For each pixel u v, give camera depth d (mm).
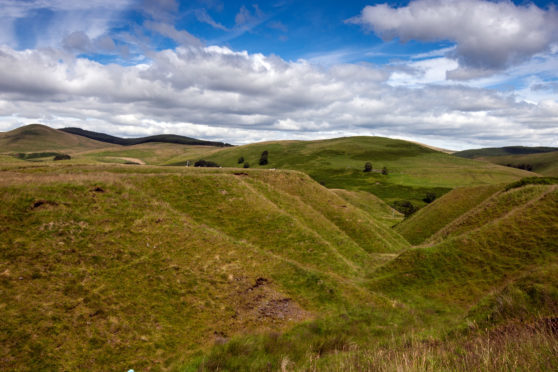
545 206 27422
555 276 14633
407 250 29891
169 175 37656
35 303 13859
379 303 21609
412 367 7129
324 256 30219
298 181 53375
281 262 23719
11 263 15578
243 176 50562
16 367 11242
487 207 36969
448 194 65188
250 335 14891
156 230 22406
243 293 18969
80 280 16047
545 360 6656
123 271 17641
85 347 12766
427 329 17312
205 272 19688
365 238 43781
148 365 12695
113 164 52656
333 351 13898
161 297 16688
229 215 33344
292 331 16469
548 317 11273
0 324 12375
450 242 28312
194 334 14953
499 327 12633
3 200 19562
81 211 21625
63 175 27906
